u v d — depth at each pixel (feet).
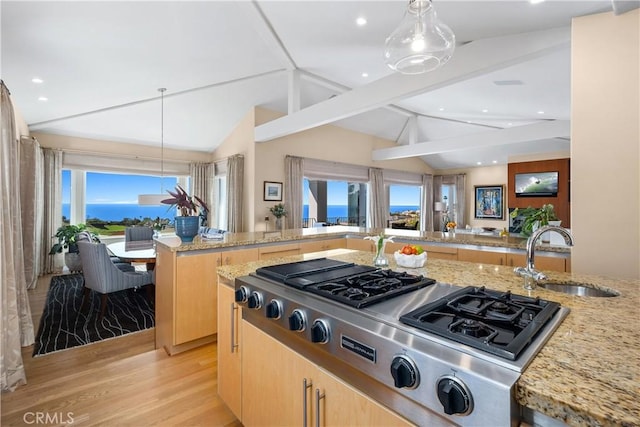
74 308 11.28
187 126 18.48
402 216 28.14
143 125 17.66
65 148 17.30
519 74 11.13
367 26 9.12
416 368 2.49
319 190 23.16
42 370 7.04
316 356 3.50
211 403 5.90
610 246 6.29
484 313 3.09
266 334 4.27
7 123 7.25
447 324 2.88
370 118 21.53
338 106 12.54
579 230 6.57
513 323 2.84
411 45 5.71
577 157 6.57
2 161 6.48
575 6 6.41
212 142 21.17
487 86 13.03
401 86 10.62
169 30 9.82
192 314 7.97
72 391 6.25
